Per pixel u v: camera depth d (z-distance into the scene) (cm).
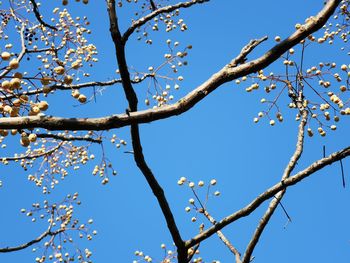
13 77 338
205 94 354
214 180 629
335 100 571
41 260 919
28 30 916
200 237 517
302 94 577
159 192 501
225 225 511
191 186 616
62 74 350
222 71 363
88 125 326
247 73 364
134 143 475
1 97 335
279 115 633
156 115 339
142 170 493
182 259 526
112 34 443
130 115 334
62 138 669
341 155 459
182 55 699
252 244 538
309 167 473
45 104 335
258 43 389
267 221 536
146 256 759
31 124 317
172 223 507
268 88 614
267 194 490
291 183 480
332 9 358
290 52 591
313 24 361
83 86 777
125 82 455
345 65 591
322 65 588
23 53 794
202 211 602
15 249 841
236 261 592
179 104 346
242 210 505
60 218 973
